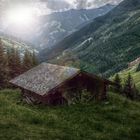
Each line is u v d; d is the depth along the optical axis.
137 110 38.28
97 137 25.09
